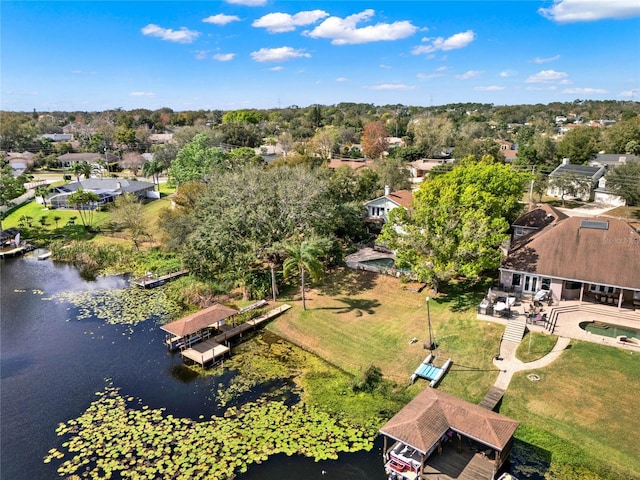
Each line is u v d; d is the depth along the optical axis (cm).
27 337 4303
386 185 7169
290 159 8531
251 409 3141
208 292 5103
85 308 4991
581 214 7544
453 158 11825
